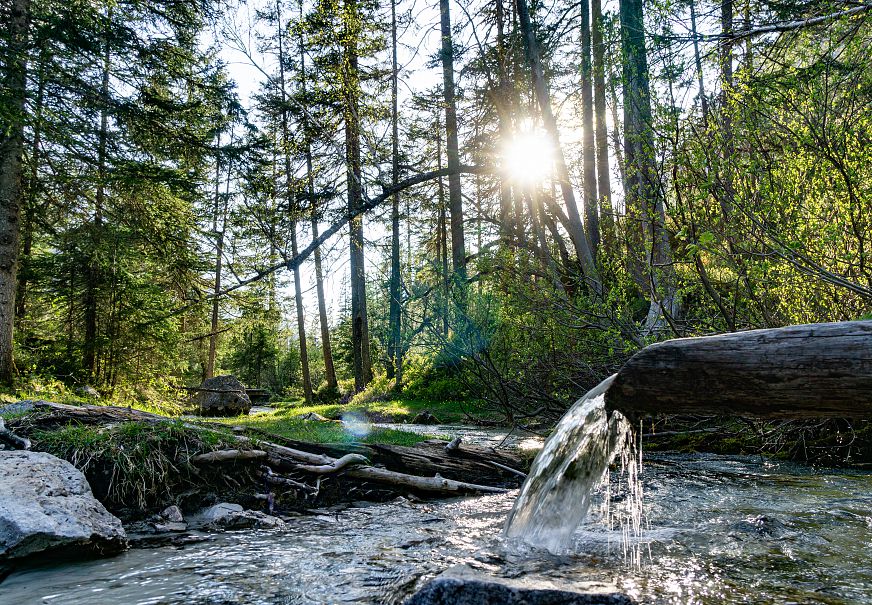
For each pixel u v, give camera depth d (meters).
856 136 5.18
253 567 3.39
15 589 3.03
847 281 5.06
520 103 13.05
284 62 14.14
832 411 2.35
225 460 5.19
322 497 5.35
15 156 13.05
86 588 3.03
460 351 9.84
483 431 11.54
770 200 5.19
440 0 14.23
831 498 5.15
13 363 13.20
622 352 7.94
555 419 9.26
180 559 3.57
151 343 16.78
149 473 4.77
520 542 3.80
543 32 12.03
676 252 6.92
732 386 2.50
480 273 10.93
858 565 3.29
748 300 6.56
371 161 13.05
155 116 13.70
